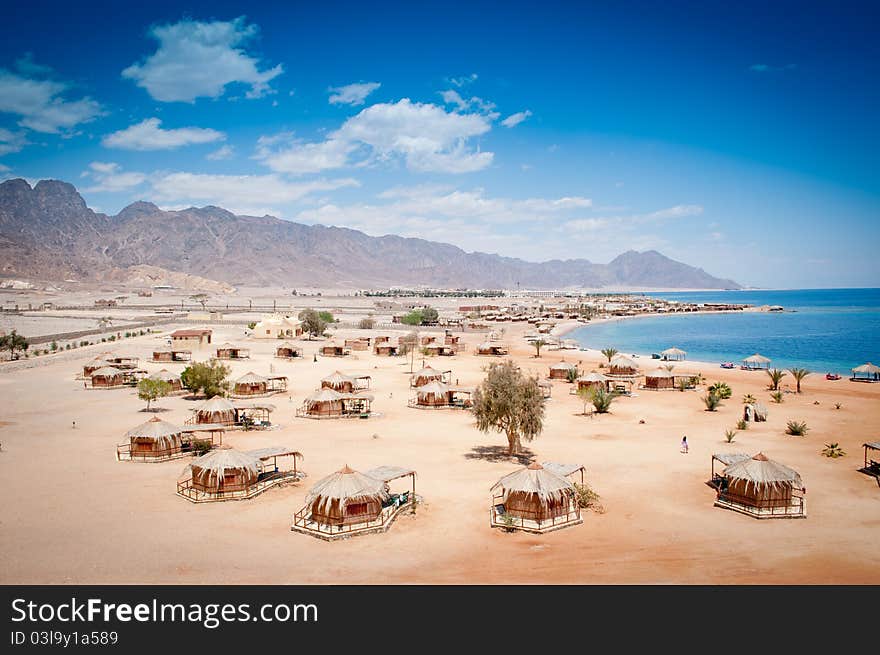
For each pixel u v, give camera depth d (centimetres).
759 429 5441
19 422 5556
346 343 12362
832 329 19112
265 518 3225
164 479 3906
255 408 5597
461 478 3928
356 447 4762
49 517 3198
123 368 8375
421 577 2538
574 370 8625
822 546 2848
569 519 3145
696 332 18700
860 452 4600
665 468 4159
